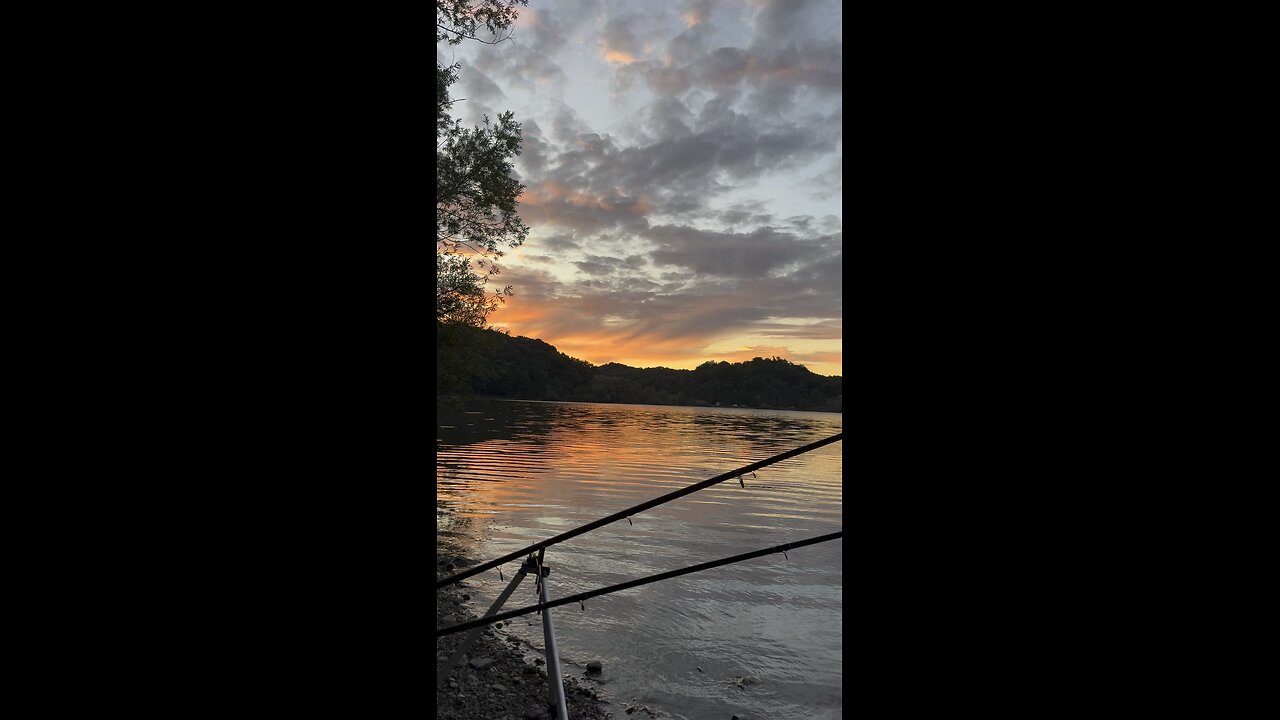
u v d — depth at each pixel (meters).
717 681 7.99
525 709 6.35
